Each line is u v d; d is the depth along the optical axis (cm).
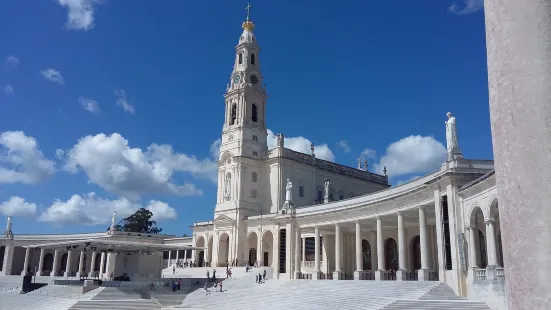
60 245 5847
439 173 3650
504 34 408
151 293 5375
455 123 3531
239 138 8106
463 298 3127
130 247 6066
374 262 5731
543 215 358
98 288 5169
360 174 9319
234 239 7644
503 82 404
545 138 366
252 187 8025
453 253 3309
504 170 398
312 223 5866
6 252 9494
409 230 5316
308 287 4616
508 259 390
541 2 387
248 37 8769
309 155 8456
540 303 352
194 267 7850
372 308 3130
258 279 5834
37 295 5425
